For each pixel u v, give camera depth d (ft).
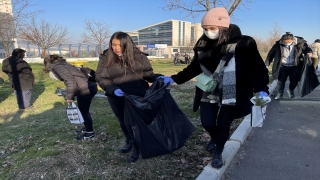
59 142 12.94
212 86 8.54
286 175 9.10
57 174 9.38
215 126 9.37
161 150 8.72
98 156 10.77
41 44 77.46
